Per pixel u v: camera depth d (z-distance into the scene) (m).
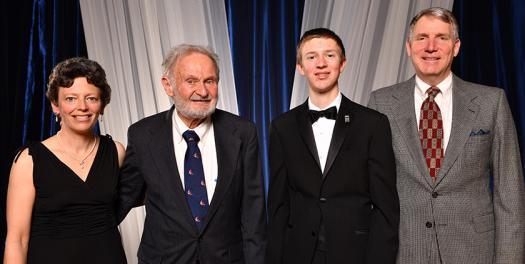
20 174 1.65
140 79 2.40
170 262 1.64
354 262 1.69
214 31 2.45
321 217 1.73
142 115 2.43
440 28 1.74
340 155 1.74
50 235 1.64
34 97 2.60
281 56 2.53
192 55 1.65
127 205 1.81
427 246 1.73
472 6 2.50
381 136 1.74
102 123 2.41
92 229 1.68
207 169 1.71
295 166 1.79
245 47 2.55
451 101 1.80
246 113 2.55
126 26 2.43
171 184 1.66
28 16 2.60
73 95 1.63
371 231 1.70
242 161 1.73
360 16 2.37
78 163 1.71
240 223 1.76
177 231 1.64
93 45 2.41
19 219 1.63
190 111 1.64
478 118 1.74
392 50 2.36
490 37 2.48
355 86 2.37
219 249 1.66
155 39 2.40
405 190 1.77
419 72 1.80
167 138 1.71
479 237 1.71
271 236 1.82
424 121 1.78
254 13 2.53
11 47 2.60
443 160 1.73
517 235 1.68
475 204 1.72
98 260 1.67
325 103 1.81
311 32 1.81
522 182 1.74
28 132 2.60
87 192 1.68
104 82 1.68
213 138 1.75
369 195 1.75
